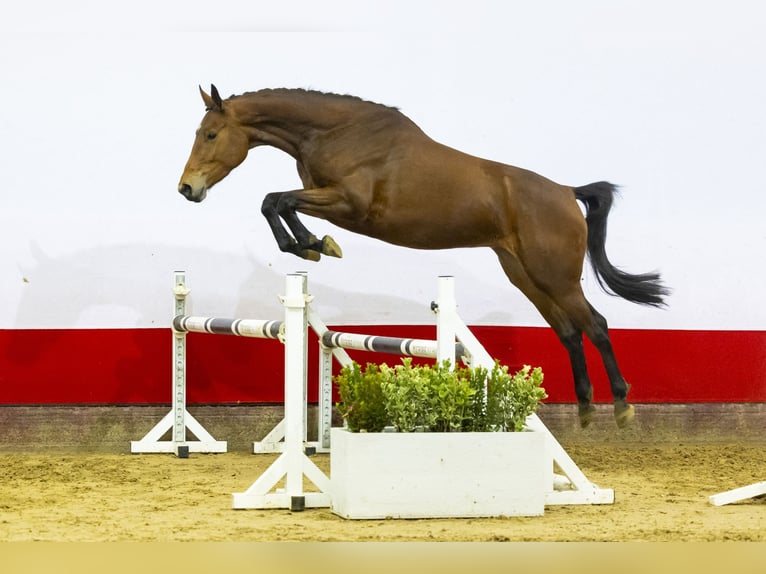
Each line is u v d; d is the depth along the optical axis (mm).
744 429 9820
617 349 9688
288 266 9430
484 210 8109
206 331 8234
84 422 9156
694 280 9789
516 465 5832
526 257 8188
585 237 8367
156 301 9273
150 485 7148
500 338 9594
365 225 8070
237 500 6035
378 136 8008
